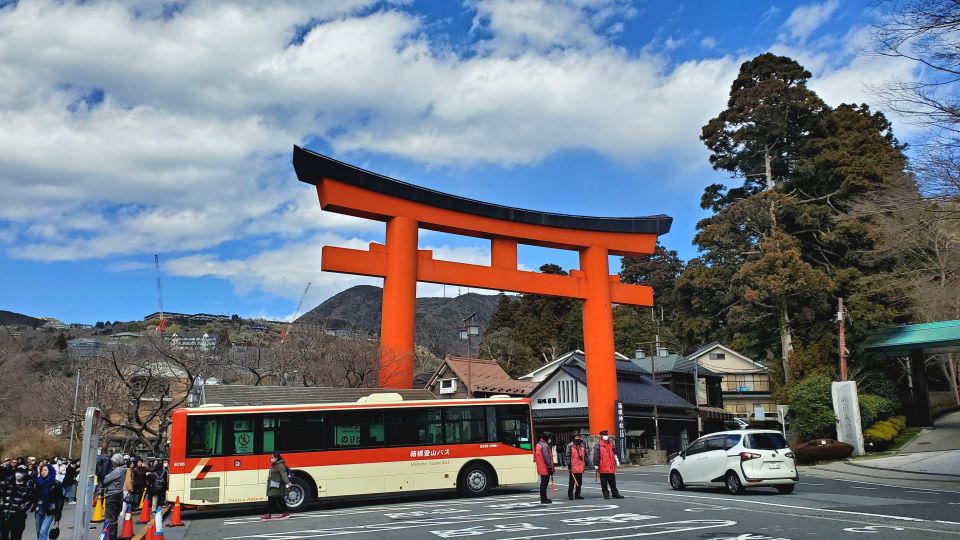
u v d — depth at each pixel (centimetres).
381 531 1403
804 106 4831
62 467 2231
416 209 3167
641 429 4759
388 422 2088
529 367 7094
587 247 3738
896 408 4441
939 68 1738
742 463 1966
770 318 4753
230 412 1973
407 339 3023
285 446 1981
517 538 1242
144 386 2853
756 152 5169
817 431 3934
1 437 4412
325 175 2902
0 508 1269
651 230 3909
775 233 4516
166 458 2675
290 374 3806
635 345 6944
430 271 3212
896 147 5169
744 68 5234
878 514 1452
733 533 1224
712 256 5091
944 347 4212
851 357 4450
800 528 1264
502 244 3500
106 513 1350
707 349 6200
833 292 4409
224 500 1906
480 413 2189
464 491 2127
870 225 3988
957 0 1611
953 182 1845
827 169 4725
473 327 4234
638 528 1324
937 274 3459
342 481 1994
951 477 2488
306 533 1432
